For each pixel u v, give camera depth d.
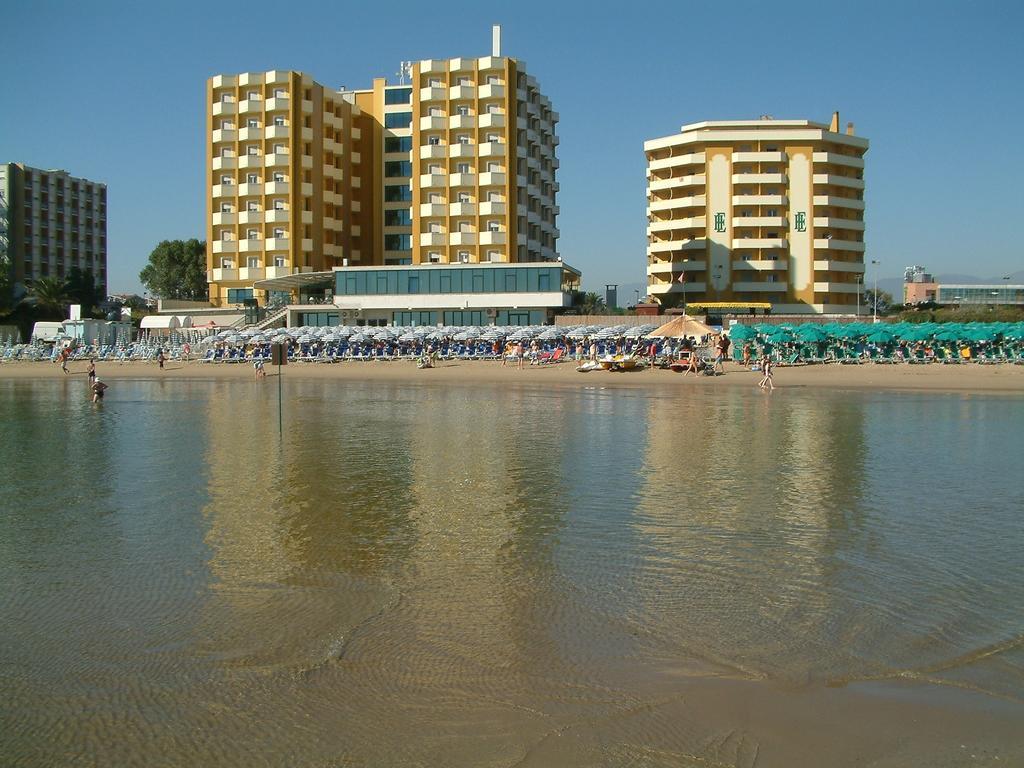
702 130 103.38
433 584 10.71
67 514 14.79
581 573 11.12
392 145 98.44
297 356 66.25
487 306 83.50
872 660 8.29
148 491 16.84
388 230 98.31
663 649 8.58
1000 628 9.10
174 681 7.94
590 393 42.03
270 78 91.31
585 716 7.23
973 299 159.12
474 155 90.44
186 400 39.47
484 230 90.50
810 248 100.00
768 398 38.59
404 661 8.33
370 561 11.76
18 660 8.42
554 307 83.06
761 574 11.03
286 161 91.19
